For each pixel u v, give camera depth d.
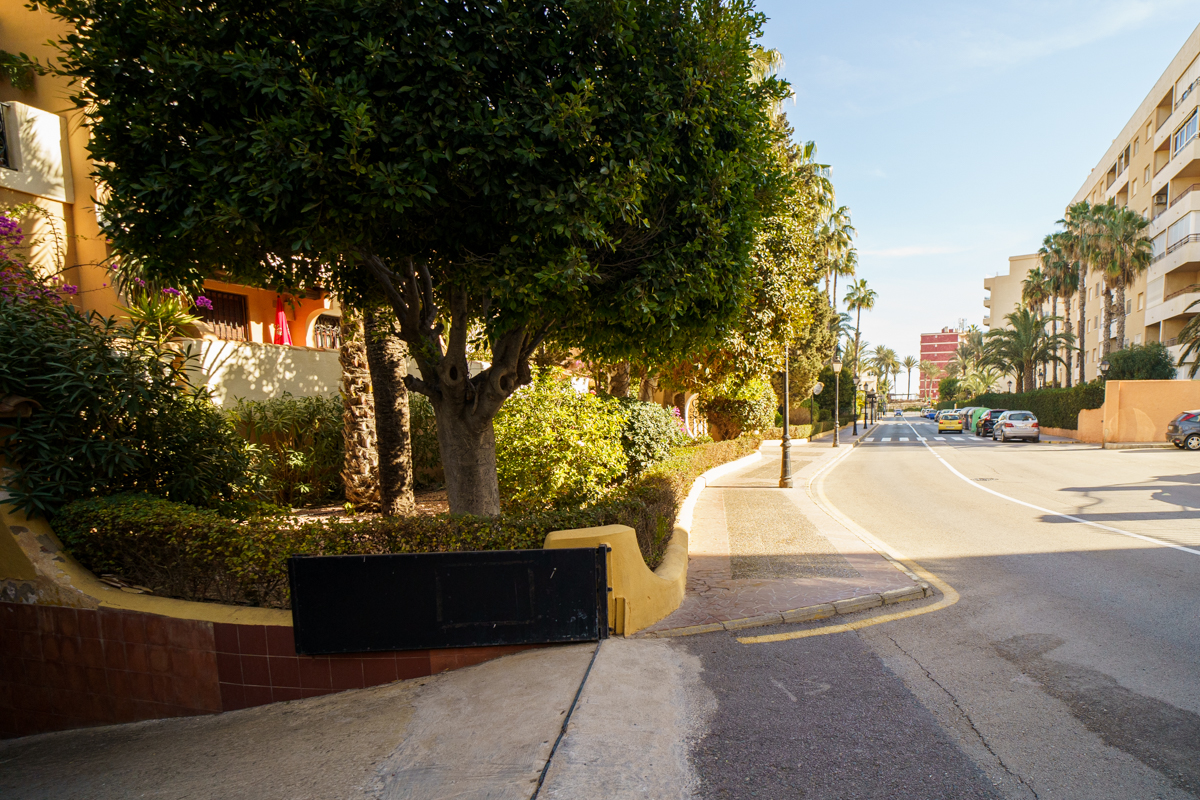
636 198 4.64
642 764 3.28
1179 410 27.42
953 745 3.49
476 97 4.59
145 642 5.00
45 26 10.05
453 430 6.43
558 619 4.79
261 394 10.98
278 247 5.00
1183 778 3.14
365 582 4.66
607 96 4.82
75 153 9.95
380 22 4.36
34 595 5.26
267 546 4.94
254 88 4.22
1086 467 19.08
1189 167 32.62
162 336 7.17
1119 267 34.28
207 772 3.71
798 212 13.84
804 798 3.02
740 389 19.66
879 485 16.69
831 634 5.30
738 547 8.75
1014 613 5.79
